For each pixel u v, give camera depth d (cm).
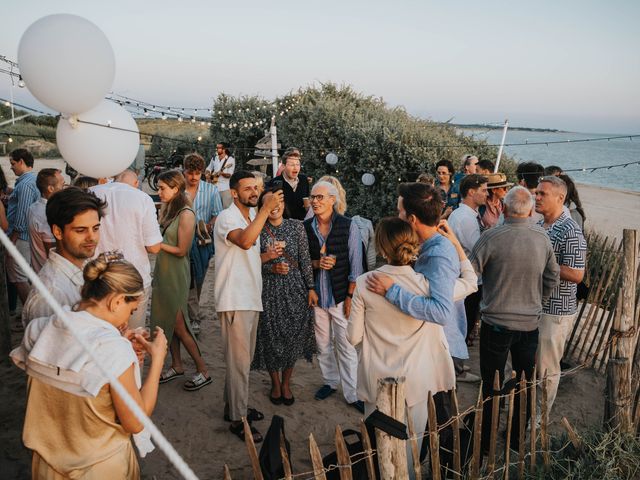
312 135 1336
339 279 419
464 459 306
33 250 484
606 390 362
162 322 428
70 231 225
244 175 366
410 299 261
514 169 1098
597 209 1930
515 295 353
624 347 348
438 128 1210
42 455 193
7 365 469
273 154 993
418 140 1101
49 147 2348
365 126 1181
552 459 333
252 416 402
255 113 1628
